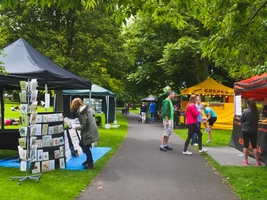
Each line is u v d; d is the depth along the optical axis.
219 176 6.32
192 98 9.05
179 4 4.67
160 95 29.55
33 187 5.05
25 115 5.66
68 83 7.88
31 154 5.64
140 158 8.21
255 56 6.57
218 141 12.12
